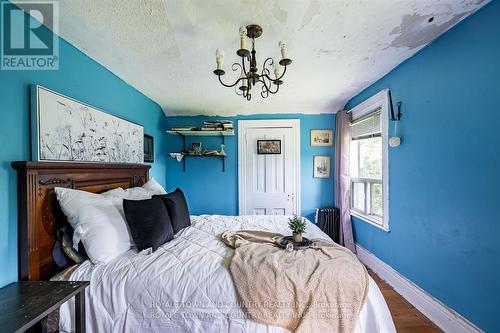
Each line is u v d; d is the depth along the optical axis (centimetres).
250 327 113
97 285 120
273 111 339
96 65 183
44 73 136
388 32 154
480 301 136
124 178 209
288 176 344
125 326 115
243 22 138
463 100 146
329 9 130
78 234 131
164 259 136
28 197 118
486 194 132
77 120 156
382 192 234
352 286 118
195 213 345
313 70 213
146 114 275
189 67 199
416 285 189
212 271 127
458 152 150
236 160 345
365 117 265
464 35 144
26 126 124
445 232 161
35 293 102
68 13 127
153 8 125
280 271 120
